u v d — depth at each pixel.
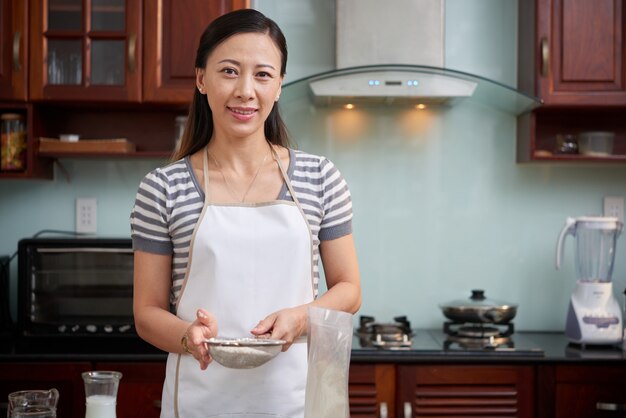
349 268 1.67
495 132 3.24
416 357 2.69
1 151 2.99
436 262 3.25
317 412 1.29
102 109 3.21
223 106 1.55
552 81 2.94
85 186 3.25
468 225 3.25
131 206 3.25
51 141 2.99
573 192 3.25
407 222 3.25
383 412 2.67
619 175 3.25
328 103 3.17
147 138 3.25
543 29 2.93
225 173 1.64
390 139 3.24
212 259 1.59
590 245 3.03
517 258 3.25
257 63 1.53
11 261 3.21
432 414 2.70
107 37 2.90
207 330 1.38
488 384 2.70
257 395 1.58
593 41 2.93
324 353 1.30
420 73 2.87
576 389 2.70
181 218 1.61
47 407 1.37
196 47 2.90
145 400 2.69
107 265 2.85
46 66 2.90
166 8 2.91
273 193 1.64
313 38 3.22
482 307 2.92
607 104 2.93
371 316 3.22
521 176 3.25
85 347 2.80
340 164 3.23
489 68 3.24
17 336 2.94
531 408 2.71
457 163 3.25
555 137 3.23
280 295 1.61
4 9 2.90
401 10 2.95
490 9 3.23
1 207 3.24
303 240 1.62
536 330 3.24
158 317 1.54
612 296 2.92
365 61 2.95
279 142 1.72
